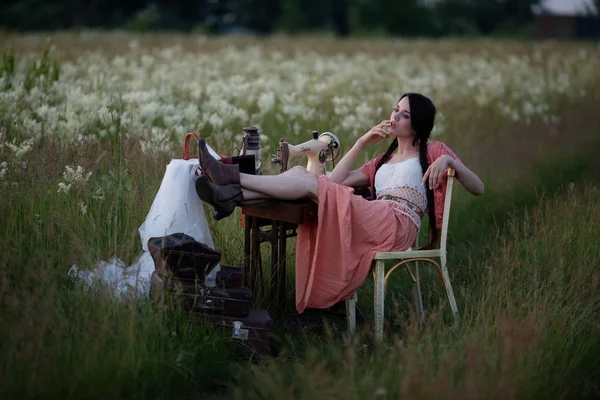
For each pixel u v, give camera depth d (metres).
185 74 10.52
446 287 4.78
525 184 8.12
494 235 6.70
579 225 5.98
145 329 3.95
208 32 38.06
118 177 5.64
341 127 8.31
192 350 4.04
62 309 3.97
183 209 4.62
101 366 3.64
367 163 5.31
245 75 11.93
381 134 5.14
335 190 4.58
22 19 47.44
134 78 10.32
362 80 11.31
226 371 4.01
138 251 5.02
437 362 3.84
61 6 49.50
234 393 3.61
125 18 54.44
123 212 5.21
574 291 4.92
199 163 4.46
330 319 4.91
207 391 3.90
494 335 4.21
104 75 9.81
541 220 6.07
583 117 11.50
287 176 4.54
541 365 3.93
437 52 19.50
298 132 7.85
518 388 3.61
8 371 3.44
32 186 5.20
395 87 11.16
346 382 3.54
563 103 12.48
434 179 4.75
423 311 4.99
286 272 5.21
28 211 5.02
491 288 4.80
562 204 6.52
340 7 60.88
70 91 7.83
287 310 4.95
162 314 4.13
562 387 3.90
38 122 7.06
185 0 59.50
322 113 8.72
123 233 5.03
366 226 4.65
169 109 7.19
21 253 4.52
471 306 4.80
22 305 3.94
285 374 3.99
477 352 3.72
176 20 56.22
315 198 4.63
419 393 3.41
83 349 3.71
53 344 3.75
